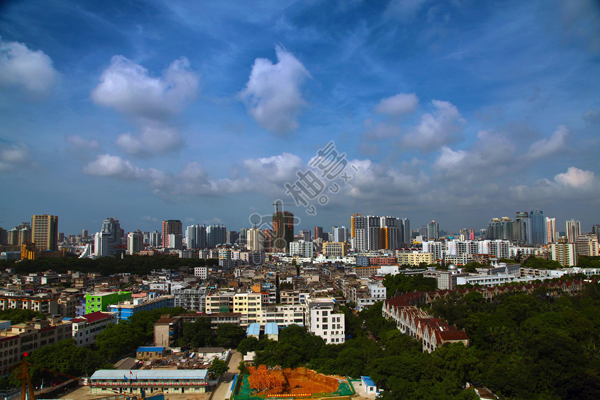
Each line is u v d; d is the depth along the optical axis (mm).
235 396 183000
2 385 178250
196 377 187250
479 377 164625
